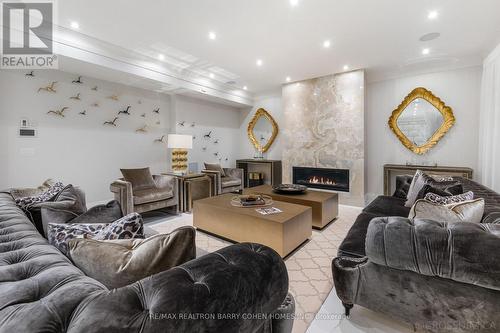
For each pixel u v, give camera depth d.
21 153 3.38
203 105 5.86
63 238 1.01
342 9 2.56
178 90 4.85
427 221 1.19
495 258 0.99
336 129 4.77
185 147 4.45
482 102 3.76
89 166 4.06
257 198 3.08
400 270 1.26
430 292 1.19
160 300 0.56
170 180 3.91
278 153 6.23
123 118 4.49
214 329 0.60
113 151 4.37
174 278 0.63
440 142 4.23
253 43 3.37
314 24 2.86
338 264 1.49
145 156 4.86
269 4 2.48
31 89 3.45
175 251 0.81
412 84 4.42
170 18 2.72
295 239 2.46
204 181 4.70
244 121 6.81
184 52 3.68
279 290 0.84
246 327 0.69
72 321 0.51
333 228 3.16
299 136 5.25
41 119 3.54
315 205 3.10
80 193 1.95
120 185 3.27
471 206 1.38
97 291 0.60
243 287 0.71
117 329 0.50
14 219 1.27
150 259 0.78
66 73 3.76
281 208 2.73
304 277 2.02
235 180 5.24
